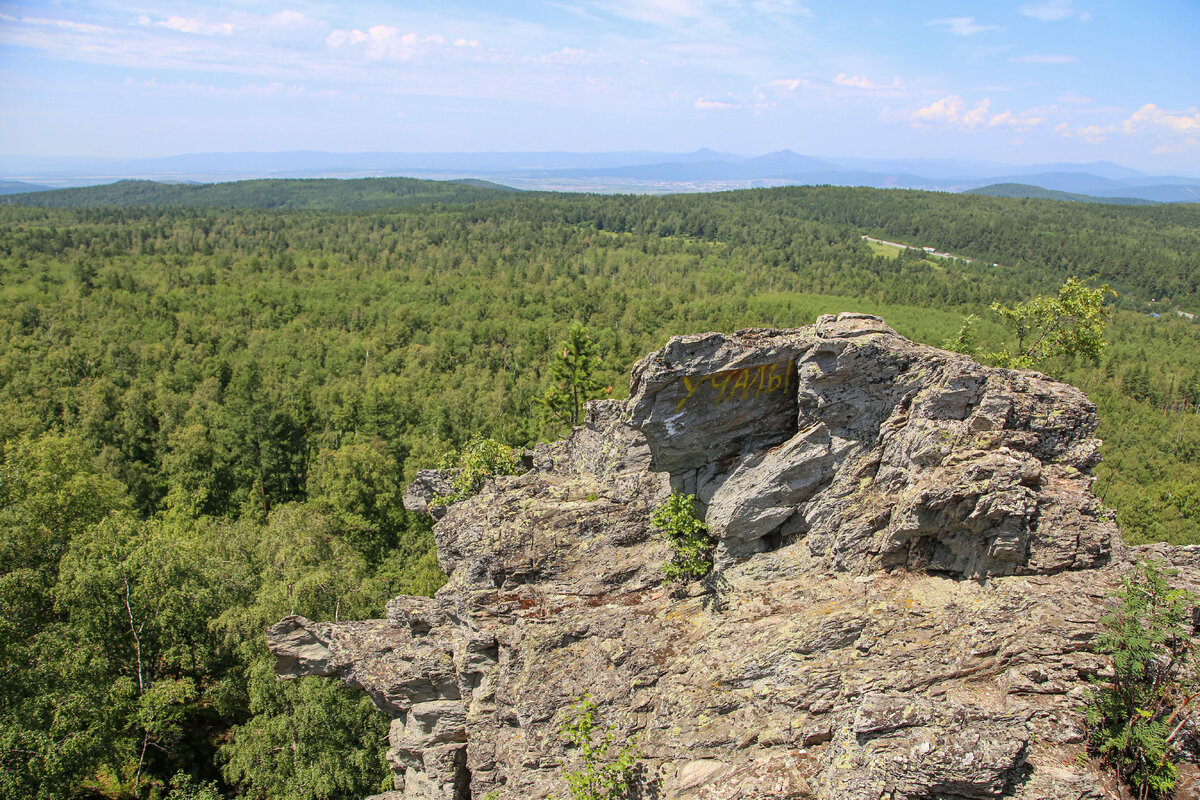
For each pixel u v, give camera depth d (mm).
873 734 13836
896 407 17109
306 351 119188
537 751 18688
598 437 23938
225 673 37812
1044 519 15680
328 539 47375
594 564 20594
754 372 17812
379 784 33250
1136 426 107500
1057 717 13523
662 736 17031
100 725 29641
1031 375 17297
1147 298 190875
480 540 21500
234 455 75938
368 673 23594
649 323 153625
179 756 36219
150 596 35688
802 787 14375
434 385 106938
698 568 18922
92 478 47906
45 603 36469
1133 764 12836
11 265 164875
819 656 16281
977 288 182500
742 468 18500
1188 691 13344
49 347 107375
